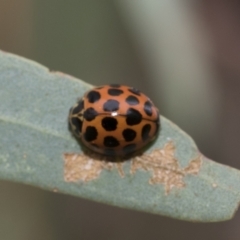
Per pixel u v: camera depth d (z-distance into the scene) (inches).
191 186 3.4
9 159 3.3
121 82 4.3
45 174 3.4
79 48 4.2
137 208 3.4
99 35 4.2
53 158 3.4
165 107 4.2
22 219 4.3
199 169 3.4
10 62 3.4
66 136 3.4
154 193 3.4
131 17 4.0
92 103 3.4
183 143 3.4
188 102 4.2
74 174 3.4
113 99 3.4
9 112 3.4
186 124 4.3
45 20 4.1
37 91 3.4
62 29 4.2
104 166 3.4
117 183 3.4
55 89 3.4
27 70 3.4
